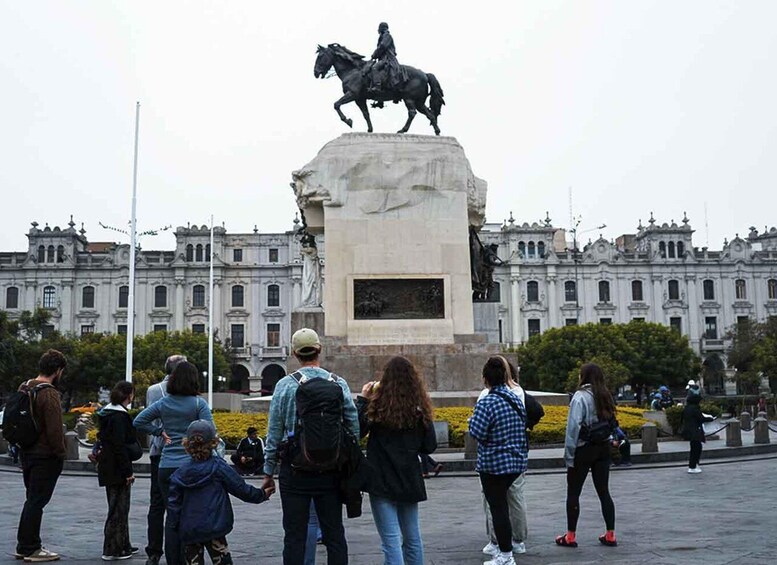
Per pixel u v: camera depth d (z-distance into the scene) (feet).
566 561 28.02
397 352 74.59
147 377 172.86
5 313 209.77
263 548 31.37
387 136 81.46
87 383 247.50
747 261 314.76
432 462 27.40
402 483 23.52
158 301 307.37
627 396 276.21
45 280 305.32
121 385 30.30
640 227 323.98
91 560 29.48
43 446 29.66
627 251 322.75
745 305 312.50
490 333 88.99
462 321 77.71
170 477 25.07
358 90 83.41
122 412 29.86
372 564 28.48
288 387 23.70
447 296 77.41
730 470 57.82
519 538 29.22
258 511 41.29
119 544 29.58
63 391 248.11
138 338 258.37
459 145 82.02
